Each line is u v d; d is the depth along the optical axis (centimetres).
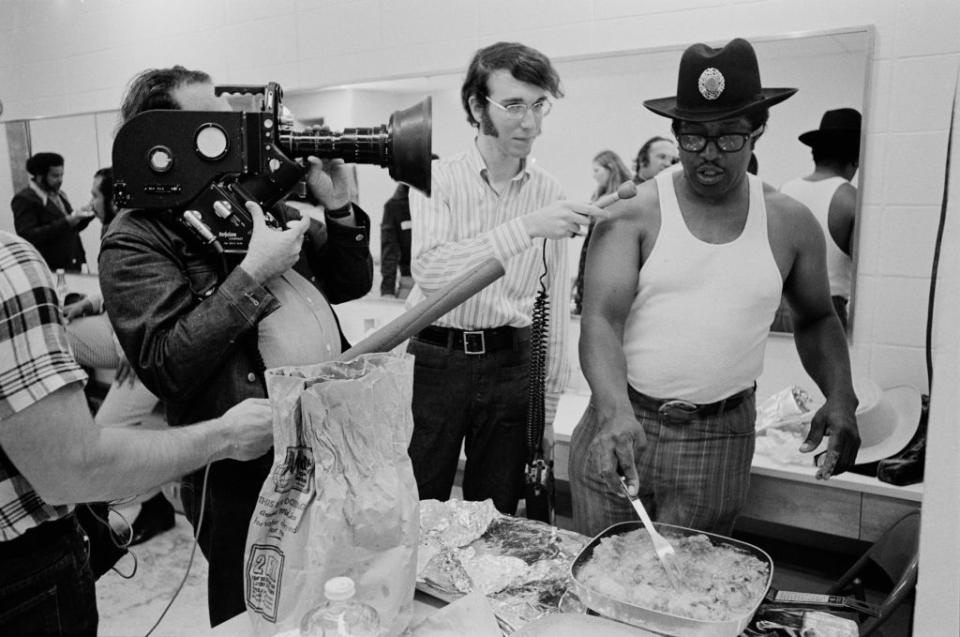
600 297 136
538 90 180
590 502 144
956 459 62
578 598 102
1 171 399
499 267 118
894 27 217
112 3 357
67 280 390
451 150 288
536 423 179
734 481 142
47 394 81
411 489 93
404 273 299
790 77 230
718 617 91
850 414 141
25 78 393
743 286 132
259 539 91
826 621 96
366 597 89
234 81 333
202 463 100
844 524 205
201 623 223
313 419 86
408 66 291
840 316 235
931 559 64
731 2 235
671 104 135
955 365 62
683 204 136
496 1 271
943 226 65
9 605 93
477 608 95
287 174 130
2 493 89
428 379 193
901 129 220
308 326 139
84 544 106
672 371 135
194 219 127
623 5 250
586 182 266
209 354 123
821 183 231
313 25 309
